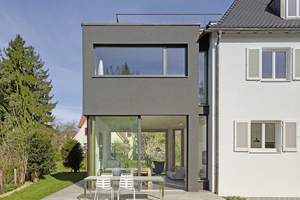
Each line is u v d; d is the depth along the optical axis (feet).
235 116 32.45
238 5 36.96
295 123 32.32
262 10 35.88
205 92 34.55
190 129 32.76
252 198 30.86
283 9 34.12
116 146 33.24
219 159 32.04
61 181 42.88
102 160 33.30
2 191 35.40
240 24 32.55
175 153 55.72
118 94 32.86
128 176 27.55
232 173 31.89
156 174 50.39
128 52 33.63
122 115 32.96
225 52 32.99
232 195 31.65
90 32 33.17
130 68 33.42
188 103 33.01
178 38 33.40
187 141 32.99
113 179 27.02
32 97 81.30
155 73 33.40
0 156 37.55
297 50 32.76
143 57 33.63
